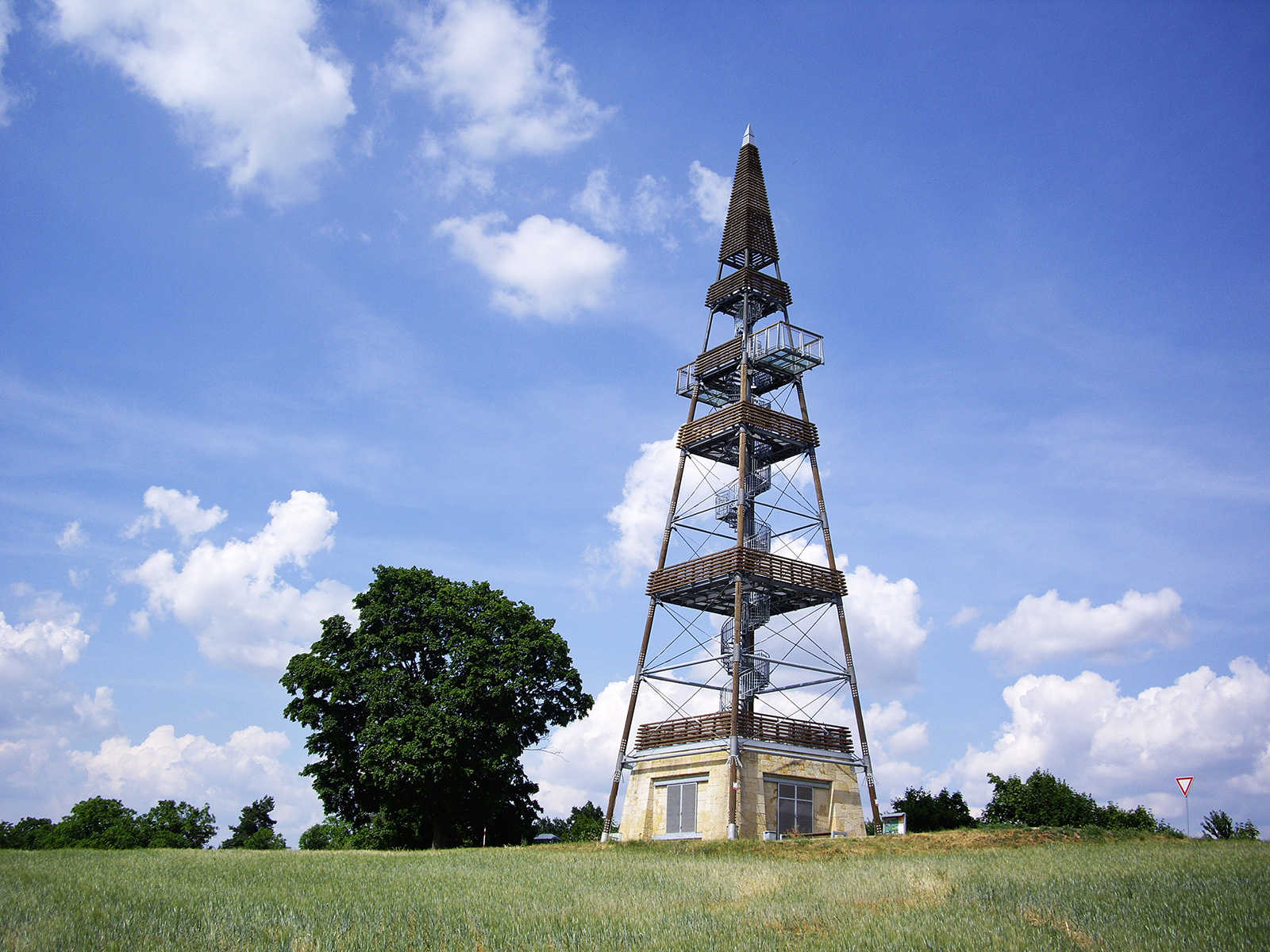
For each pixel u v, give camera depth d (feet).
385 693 174.91
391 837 181.98
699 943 60.08
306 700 182.70
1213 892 72.13
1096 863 91.71
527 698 184.24
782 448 177.17
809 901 75.51
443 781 175.52
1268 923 61.16
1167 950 55.93
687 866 106.22
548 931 64.49
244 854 128.26
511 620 188.65
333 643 187.11
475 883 89.92
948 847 122.72
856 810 153.58
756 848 127.34
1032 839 124.77
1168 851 103.14
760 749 146.92
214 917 67.21
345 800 187.93
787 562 158.92
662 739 156.56
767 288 185.06
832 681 159.94
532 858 119.24
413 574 191.01
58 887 80.53
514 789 188.55
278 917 68.03
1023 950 56.24
